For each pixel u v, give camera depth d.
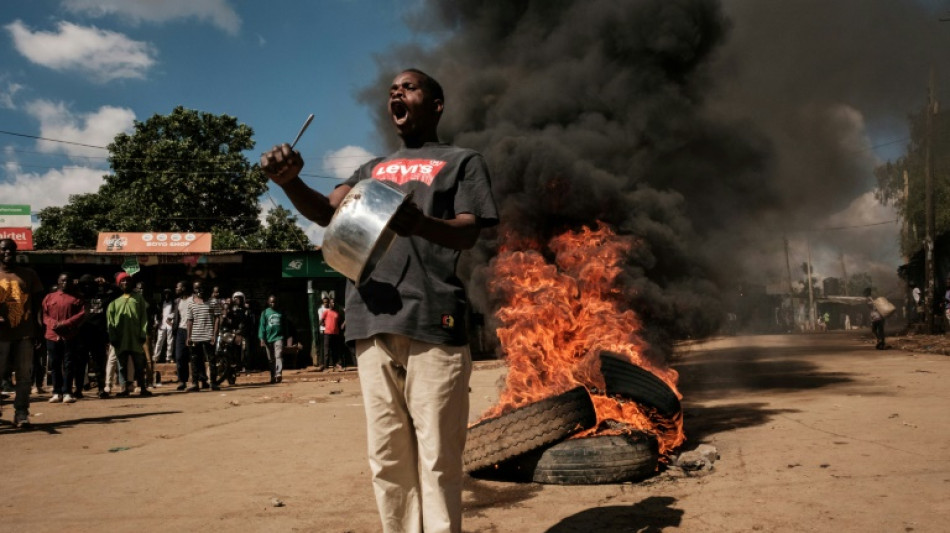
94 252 17.75
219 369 12.57
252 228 33.78
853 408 6.53
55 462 5.10
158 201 32.12
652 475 4.20
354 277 2.27
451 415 2.43
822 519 3.19
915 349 15.56
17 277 6.92
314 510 3.64
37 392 11.51
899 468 4.07
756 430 5.54
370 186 2.27
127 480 4.43
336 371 16.38
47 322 9.71
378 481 2.52
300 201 2.38
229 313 12.93
